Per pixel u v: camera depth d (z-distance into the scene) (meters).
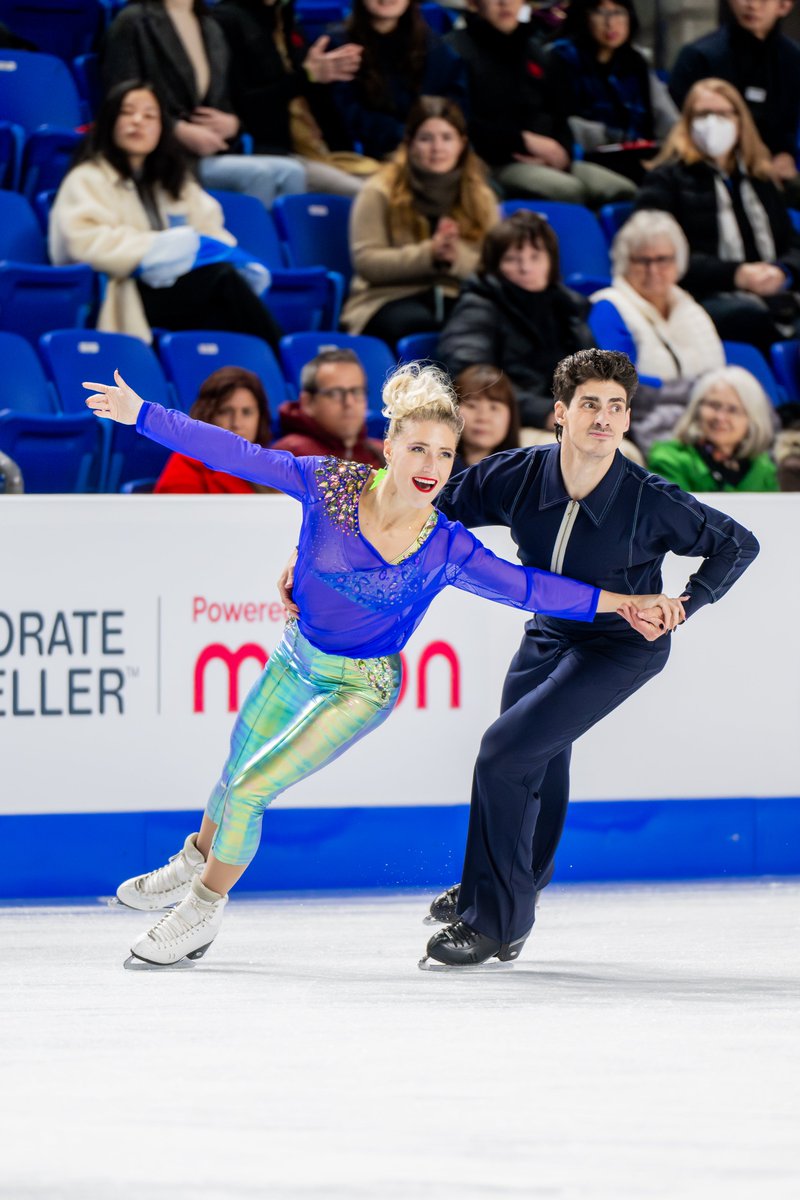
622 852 17.91
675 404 23.23
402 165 24.38
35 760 16.59
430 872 17.53
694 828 18.05
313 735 12.05
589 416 11.75
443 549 11.66
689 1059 9.13
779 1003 10.99
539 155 27.06
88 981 11.86
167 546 16.81
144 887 13.64
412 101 26.55
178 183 23.55
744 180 26.09
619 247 24.34
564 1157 7.09
